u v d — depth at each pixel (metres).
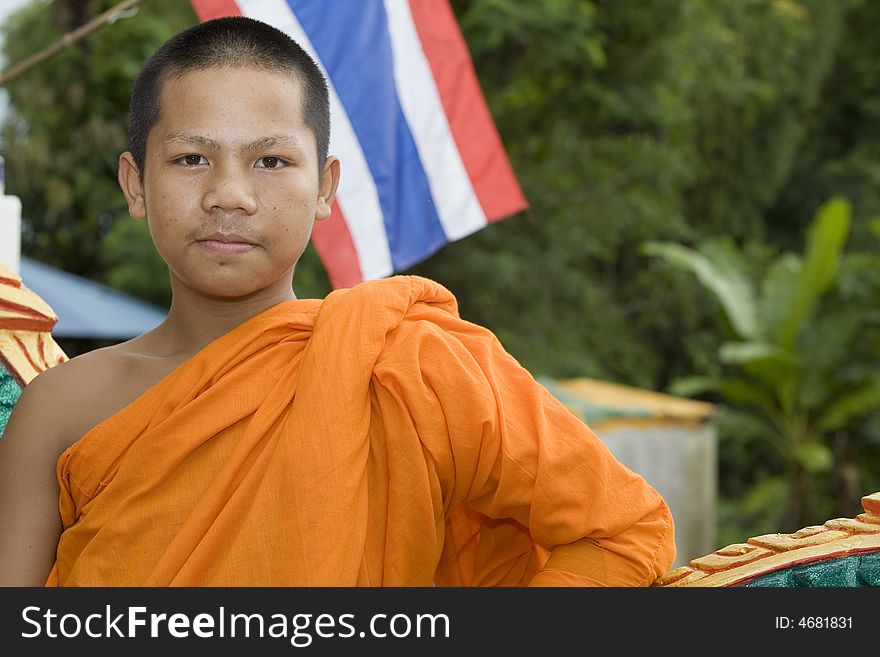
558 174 10.55
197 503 1.12
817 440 9.56
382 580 1.14
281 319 1.19
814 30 13.86
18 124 9.02
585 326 12.01
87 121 9.05
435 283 1.29
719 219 14.02
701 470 7.09
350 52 2.97
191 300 1.24
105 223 10.04
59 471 1.18
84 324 5.95
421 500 1.13
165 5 9.34
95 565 1.12
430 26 3.11
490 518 1.30
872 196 14.79
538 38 9.26
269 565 1.08
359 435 1.11
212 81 1.17
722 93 12.41
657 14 10.00
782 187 15.07
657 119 10.58
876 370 8.95
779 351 8.81
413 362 1.15
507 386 1.21
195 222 1.16
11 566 1.18
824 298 9.86
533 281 10.58
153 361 1.24
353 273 2.96
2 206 1.81
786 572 1.10
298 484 1.08
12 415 1.25
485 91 9.84
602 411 6.62
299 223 1.19
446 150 3.11
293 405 1.12
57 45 3.12
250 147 1.16
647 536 1.18
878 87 15.09
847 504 10.09
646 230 12.02
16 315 1.43
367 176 2.98
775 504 11.12
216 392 1.14
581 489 1.15
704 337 12.95
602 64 9.46
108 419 1.17
